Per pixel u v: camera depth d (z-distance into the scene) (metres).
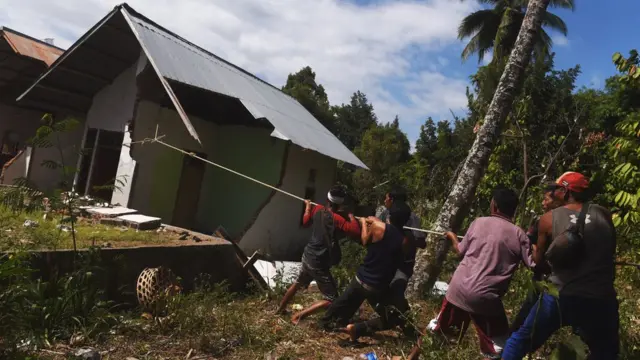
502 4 22.25
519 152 11.63
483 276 3.97
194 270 6.18
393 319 5.03
